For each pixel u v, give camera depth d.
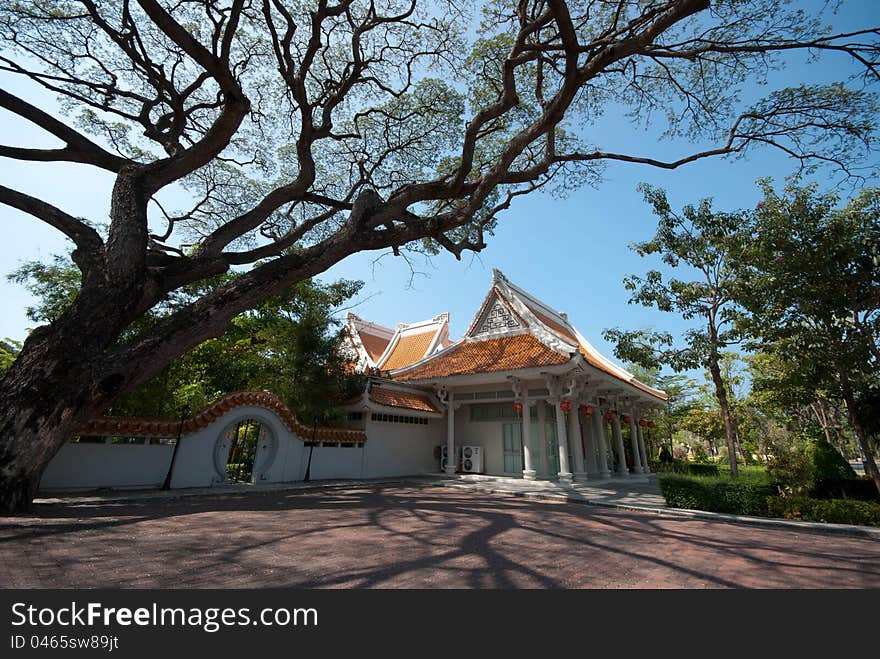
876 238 8.92
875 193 9.57
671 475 10.62
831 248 9.08
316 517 7.64
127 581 3.82
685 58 9.57
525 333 16.97
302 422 15.07
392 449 17.31
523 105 13.22
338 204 12.11
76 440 9.27
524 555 5.39
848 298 9.33
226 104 8.62
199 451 11.16
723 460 30.22
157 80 10.72
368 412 16.38
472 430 18.97
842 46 8.23
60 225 8.30
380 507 9.20
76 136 8.73
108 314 7.18
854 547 6.37
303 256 9.13
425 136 15.03
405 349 24.69
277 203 10.48
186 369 13.84
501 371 15.10
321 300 15.80
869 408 10.23
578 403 16.38
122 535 5.50
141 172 8.62
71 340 6.75
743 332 10.57
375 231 10.11
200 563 4.47
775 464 9.45
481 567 4.77
